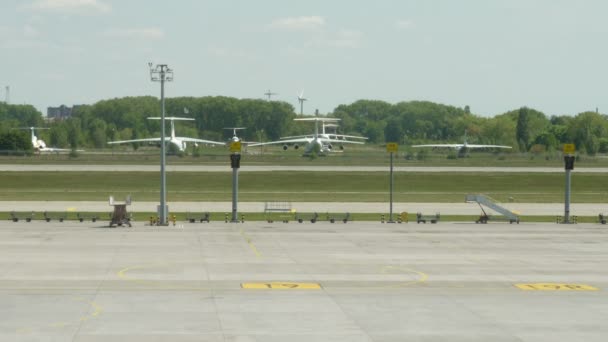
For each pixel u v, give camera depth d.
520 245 67.81
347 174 172.38
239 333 34.09
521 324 36.38
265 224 87.38
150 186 150.62
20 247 62.44
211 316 37.34
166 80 87.44
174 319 36.59
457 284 47.12
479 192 146.75
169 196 132.62
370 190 149.00
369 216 102.62
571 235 77.25
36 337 33.06
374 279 48.59
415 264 55.31
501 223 93.38
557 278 49.62
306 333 34.25
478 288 45.81
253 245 65.44
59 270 50.59
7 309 38.50
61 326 35.03
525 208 119.69
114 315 37.31
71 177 160.62
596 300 42.28
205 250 61.62
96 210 107.56
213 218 97.06
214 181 159.25
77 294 42.50
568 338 33.84
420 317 37.66
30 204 116.44
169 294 42.75
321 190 147.88
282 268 52.59
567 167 94.75
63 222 87.31
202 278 48.12
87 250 60.84
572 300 42.25
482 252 62.62
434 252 62.28
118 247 62.94
